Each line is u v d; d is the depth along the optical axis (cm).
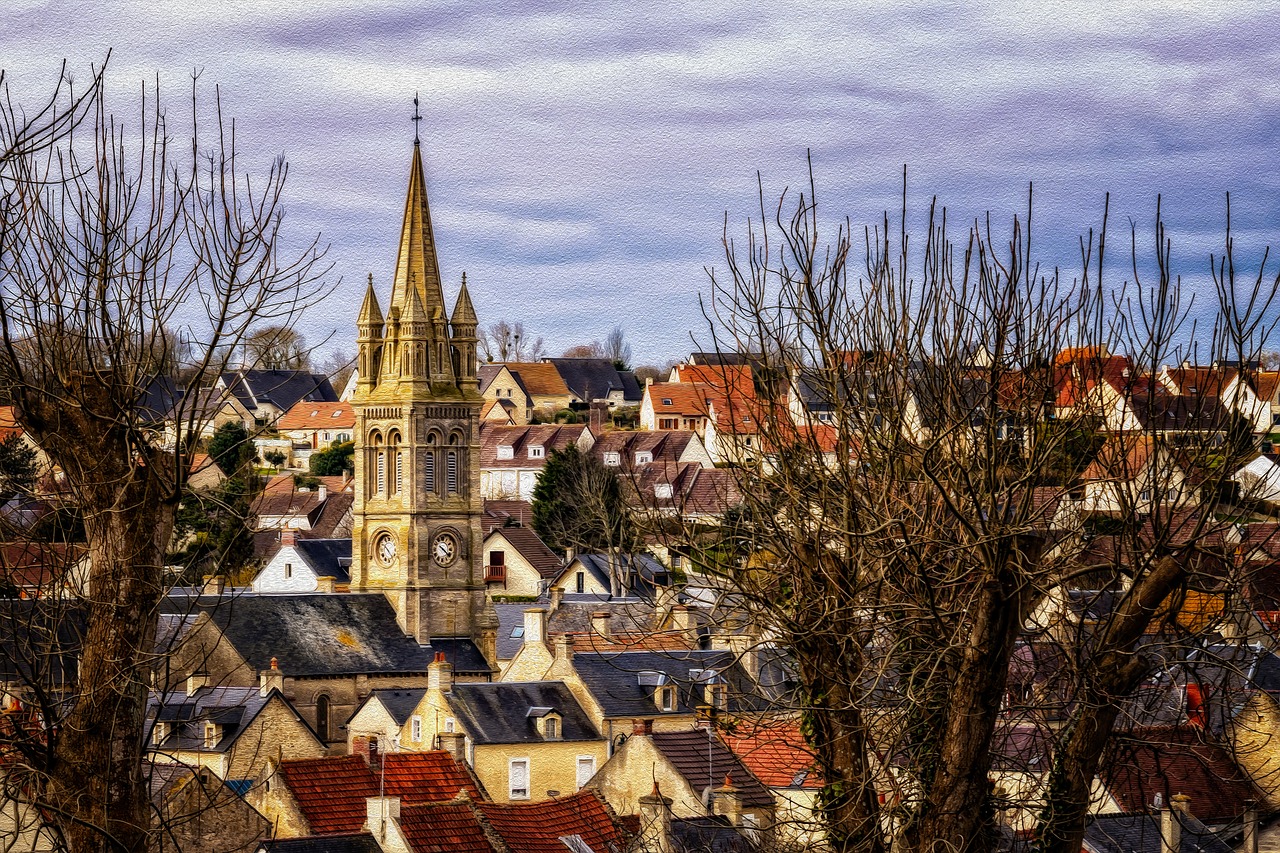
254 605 19225
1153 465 4975
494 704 14712
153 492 4584
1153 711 5722
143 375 4647
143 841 4478
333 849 8919
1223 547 5034
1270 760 9531
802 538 5222
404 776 10588
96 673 4497
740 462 5462
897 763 5762
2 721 4691
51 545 4709
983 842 4875
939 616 4875
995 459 4853
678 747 11012
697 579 6038
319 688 18988
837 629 5134
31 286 4581
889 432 5247
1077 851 4912
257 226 4697
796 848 5766
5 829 4841
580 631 17500
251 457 5900
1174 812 5694
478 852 9238
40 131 4603
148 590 4556
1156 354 5069
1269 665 9894
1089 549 5206
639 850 8750
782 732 6006
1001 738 5897
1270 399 5428
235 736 13438
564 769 14462
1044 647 5828
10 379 4516
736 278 5438
